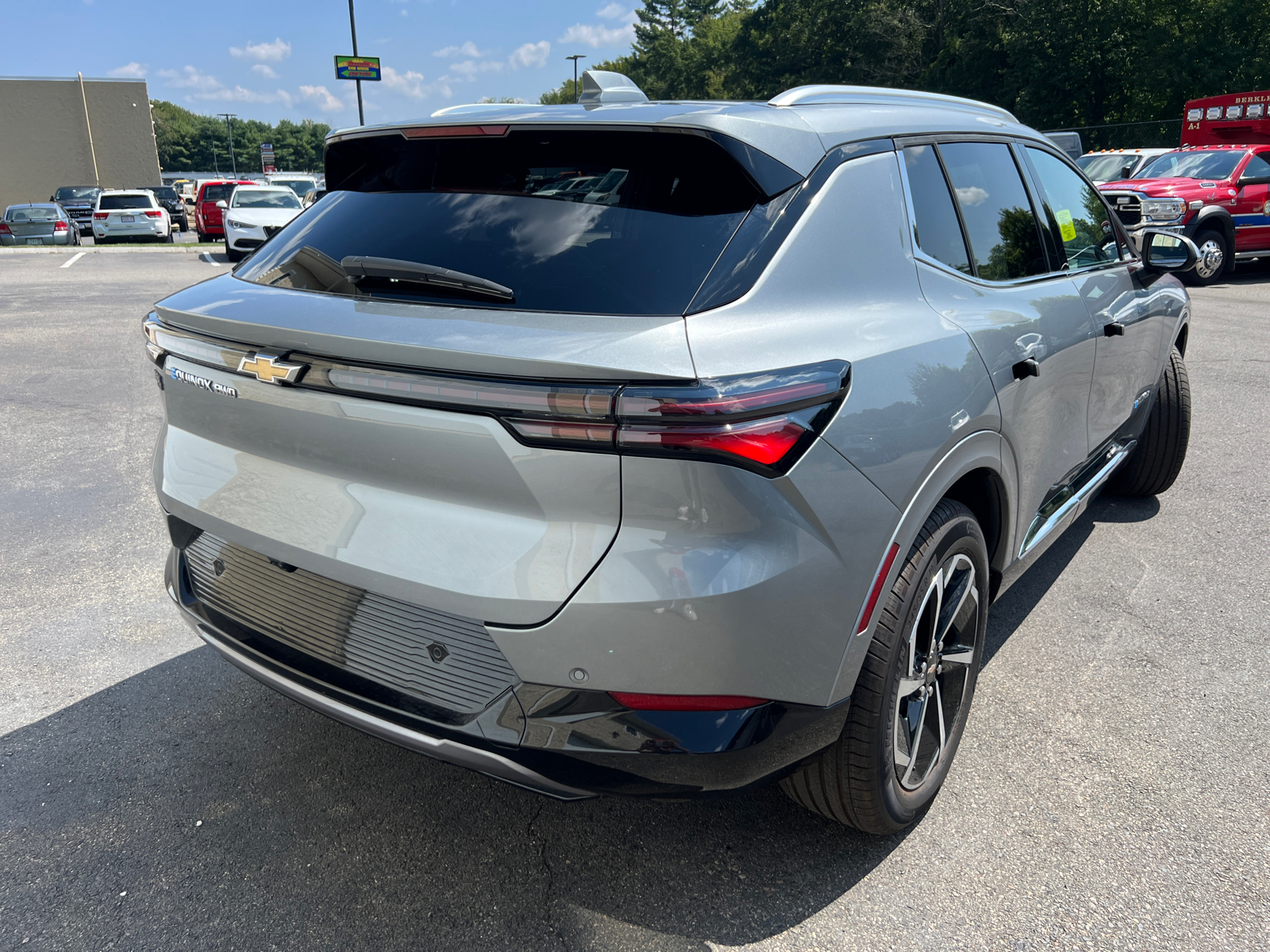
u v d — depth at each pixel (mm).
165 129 162375
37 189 49875
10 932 1966
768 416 1607
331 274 1990
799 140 1997
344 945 1949
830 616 1780
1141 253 3811
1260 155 13844
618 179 1927
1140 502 4676
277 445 1943
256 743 2682
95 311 10734
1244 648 3211
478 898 2090
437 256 1929
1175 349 4293
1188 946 1943
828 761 2023
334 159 2432
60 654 3156
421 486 1741
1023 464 2582
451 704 1799
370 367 1711
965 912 2047
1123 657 3154
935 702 2297
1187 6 29922
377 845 2262
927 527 2062
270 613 2100
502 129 2016
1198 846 2248
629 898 2094
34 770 2529
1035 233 2941
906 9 47656
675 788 1732
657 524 1600
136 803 2402
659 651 1627
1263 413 6305
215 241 24953
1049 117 34531
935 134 2510
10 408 6367
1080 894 2096
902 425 1901
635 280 1744
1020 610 3498
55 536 4168
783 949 1947
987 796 2445
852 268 2010
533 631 1659
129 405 6480
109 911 2031
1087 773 2537
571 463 1588
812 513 1700
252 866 2184
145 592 3637
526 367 1554
